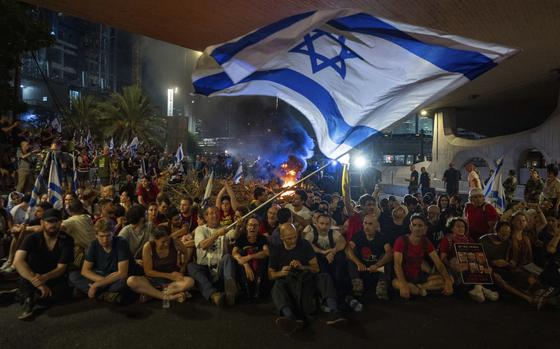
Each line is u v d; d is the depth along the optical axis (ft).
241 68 10.96
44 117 154.30
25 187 36.70
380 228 20.77
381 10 31.19
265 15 28.14
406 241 17.98
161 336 13.51
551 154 62.49
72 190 27.58
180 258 18.26
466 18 34.71
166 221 20.86
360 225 20.74
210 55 10.89
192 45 35.12
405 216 20.70
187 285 16.58
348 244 18.52
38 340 13.00
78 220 18.01
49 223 15.39
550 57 50.62
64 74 261.24
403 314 15.92
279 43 11.19
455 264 18.30
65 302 16.22
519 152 69.26
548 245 20.40
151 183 32.63
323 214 18.44
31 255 15.56
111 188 24.17
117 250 16.22
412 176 66.74
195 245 18.01
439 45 12.46
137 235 18.07
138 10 27.14
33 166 37.22
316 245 18.25
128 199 24.82
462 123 109.40
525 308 16.70
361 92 13.55
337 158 14.39
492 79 63.82
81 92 253.65
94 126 149.07
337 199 27.71
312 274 16.01
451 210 24.36
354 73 13.48
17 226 19.43
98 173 49.78
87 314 15.14
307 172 56.59
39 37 52.01
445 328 14.64
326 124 14.43
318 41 13.28
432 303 17.15
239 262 17.31
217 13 27.73
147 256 16.62
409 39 12.62
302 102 14.24
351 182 58.34
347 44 13.16
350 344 13.28
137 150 64.95
